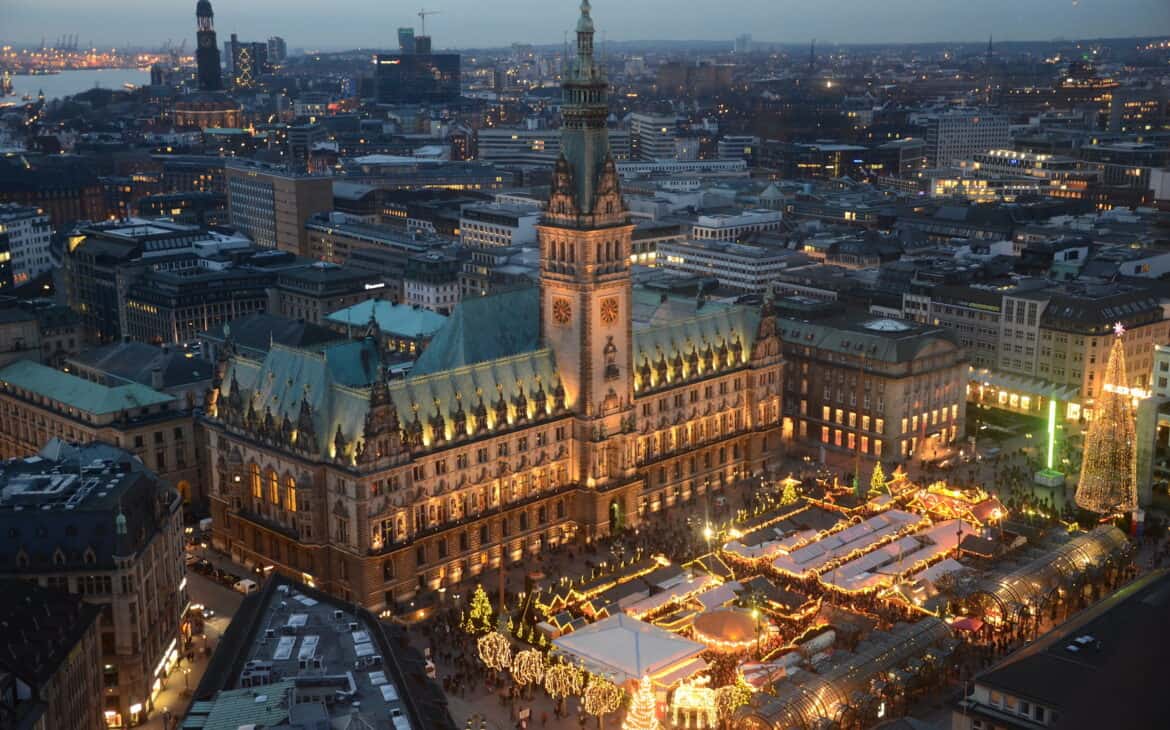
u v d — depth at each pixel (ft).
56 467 556.10
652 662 486.38
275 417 625.41
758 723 445.37
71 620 431.84
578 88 653.30
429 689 400.06
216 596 612.70
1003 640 536.01
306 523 601.62
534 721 485.97
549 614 563.07
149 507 516.32
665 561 618.44
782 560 617.21
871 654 492.95
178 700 505.25
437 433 613.93
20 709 373.61
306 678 376.68
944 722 474.08
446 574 630.33
